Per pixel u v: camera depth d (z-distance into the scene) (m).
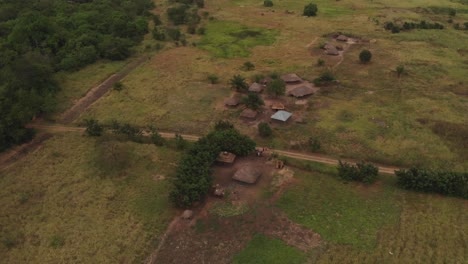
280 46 98.44
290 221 43.69
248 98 66.81
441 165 52.25
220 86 77.06
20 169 53.34
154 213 45.25
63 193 48.53
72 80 79.62
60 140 60.03
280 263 38.38
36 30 87.00
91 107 69.94
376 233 41.62
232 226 43.22
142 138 59.84
